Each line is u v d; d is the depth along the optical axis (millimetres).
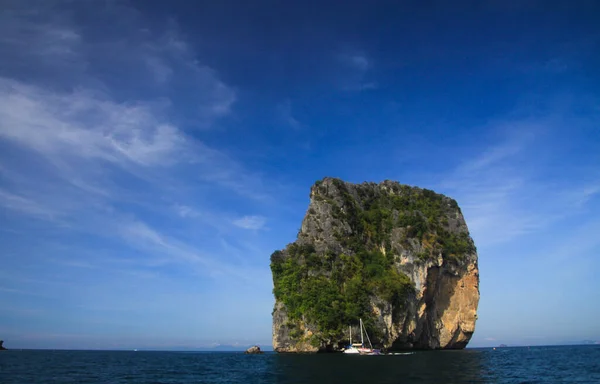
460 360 88188
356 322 111438
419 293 125688
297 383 51906
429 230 140125
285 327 114625
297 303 114812
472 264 143000
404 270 127938
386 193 154875
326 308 110500
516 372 64188
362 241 133875
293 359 91688
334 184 137750
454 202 155250
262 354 134875
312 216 131750
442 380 53281
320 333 109000
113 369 80312
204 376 64875
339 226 128750
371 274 123188
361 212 140500
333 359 89375
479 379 54562
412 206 149875
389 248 133750
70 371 75125
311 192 139500
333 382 52125
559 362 88125
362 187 150500
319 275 118000
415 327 124250
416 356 99250
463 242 143625
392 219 141125
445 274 138625
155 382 57344
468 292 141500
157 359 124250
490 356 109438
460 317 140000
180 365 91375
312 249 123875
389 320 116125
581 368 72625
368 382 51594
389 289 117375
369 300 116562
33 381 58312
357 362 80625
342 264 122125
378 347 114625
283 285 119500
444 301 140250
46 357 133000
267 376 61562
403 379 54312
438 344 137625
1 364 90938
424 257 128250
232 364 89875
